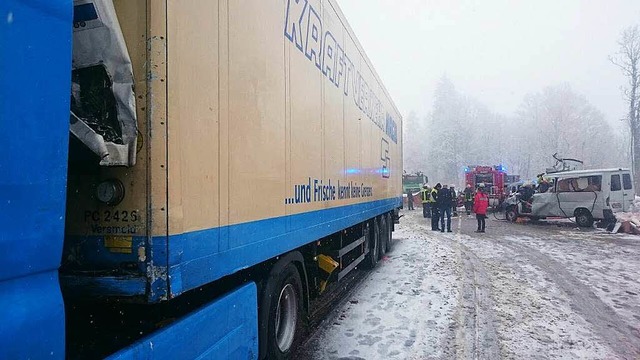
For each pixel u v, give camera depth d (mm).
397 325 5625
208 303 2854
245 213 3162
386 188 10570
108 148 2098
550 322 5762
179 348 2445
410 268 9492
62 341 1730
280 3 3900
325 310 6344
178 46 2416
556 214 19672
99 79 2240
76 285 2287
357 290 7543
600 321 5840
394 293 7273
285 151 3986
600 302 6762
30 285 1617
